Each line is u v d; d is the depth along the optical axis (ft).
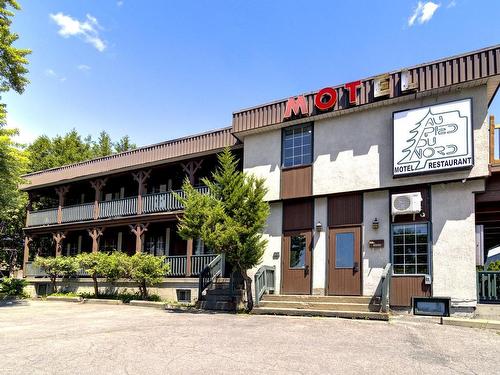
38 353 23.79
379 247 41.14
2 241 97.04
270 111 49.21
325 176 45.19
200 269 55.31
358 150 43.47
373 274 41.06
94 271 59.77
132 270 54.60
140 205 64.28
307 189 46.21
